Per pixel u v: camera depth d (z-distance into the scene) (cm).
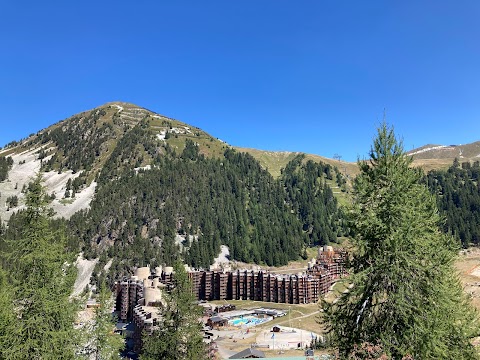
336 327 2186
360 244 2066
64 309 3116
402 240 1961
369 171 2214
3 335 2806
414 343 1889
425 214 2094
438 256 2033
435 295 1977
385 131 2205
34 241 3038
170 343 4091
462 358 1991
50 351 2892
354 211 2133
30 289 2920
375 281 2061
